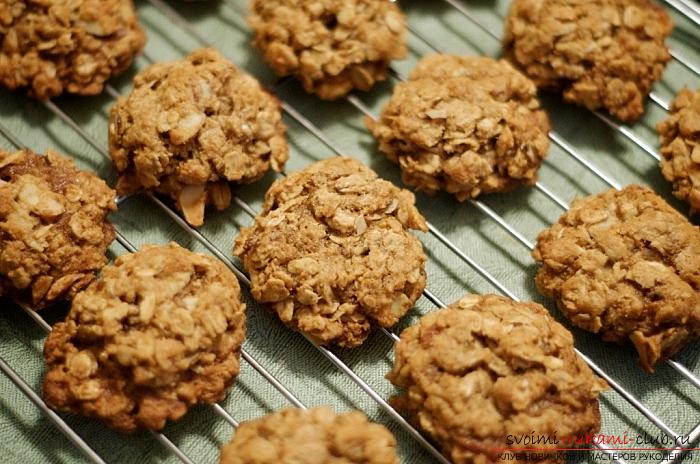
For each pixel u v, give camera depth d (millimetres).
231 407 453
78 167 488
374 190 462
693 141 474
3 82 486
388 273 449
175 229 480
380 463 417
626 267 452
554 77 492
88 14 485
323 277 446
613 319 448
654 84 509
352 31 489
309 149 498
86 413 429
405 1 529
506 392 421
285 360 461
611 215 464
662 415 455
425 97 476
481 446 420
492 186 473
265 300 450
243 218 483
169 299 433
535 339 431
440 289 475
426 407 427
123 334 427
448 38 522
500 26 524
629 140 501
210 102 469
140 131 462
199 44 518
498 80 484
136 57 511
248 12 517
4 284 448
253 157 474
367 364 461
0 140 492
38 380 453
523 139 474
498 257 481
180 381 431
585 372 435
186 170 462
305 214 458
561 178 496
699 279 449
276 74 509
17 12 484
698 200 467
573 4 491
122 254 472
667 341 447
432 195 489
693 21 517
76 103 501
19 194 449
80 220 453
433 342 433
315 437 419
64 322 440
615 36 489
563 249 457
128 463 444
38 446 445
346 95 504
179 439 448
